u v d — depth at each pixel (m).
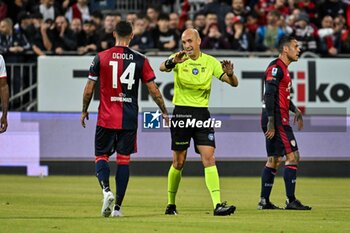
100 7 68.50
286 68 34.91
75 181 49.91
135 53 30.08
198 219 29.62
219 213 31.03
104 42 56.94
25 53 56.41
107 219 29.19
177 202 37.97
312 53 56.59
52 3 62.06
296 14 60.91
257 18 61.44
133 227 26.91
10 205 34.94
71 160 54.72
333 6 64.31
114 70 29.77
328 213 32.88
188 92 31.50
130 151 30.14
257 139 55.16
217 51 56.09
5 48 56.31
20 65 56.16
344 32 61.22
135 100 30.12
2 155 54.62
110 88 29.81
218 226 27.50
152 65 54.22
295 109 35.88
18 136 54.62
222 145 55.06
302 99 55.09
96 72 29.88
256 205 36.72
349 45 60.88
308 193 43.66
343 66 55.19
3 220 28.66
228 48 58.09
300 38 59.56
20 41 57.03
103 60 29.78
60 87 54.56
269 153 34.94
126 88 29.86
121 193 30.14
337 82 55.19
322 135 55.25
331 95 55.19
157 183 49.31
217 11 61.50
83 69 54.62
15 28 57.12
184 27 61.25
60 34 57.50
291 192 34.62
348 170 55.34
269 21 59.19
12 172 54.66
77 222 28.11
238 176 55.09
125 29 29.98
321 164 55.34
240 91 54.91
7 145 54.62
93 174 54.81
